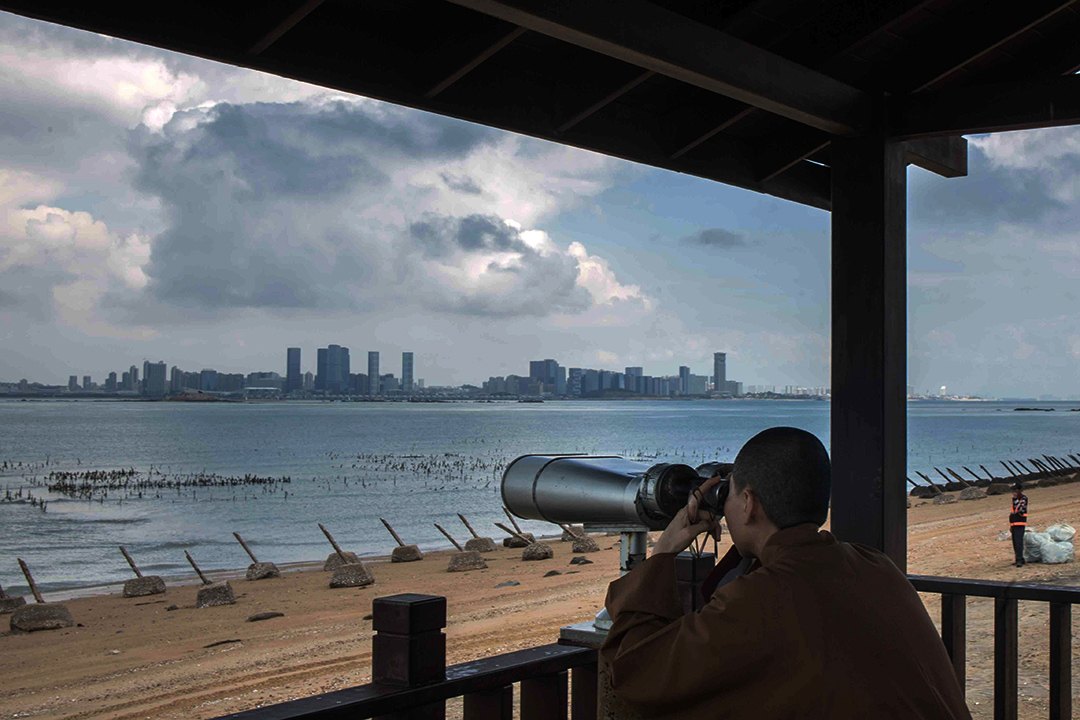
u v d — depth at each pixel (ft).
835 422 16.30
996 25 15.24
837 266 16.56
